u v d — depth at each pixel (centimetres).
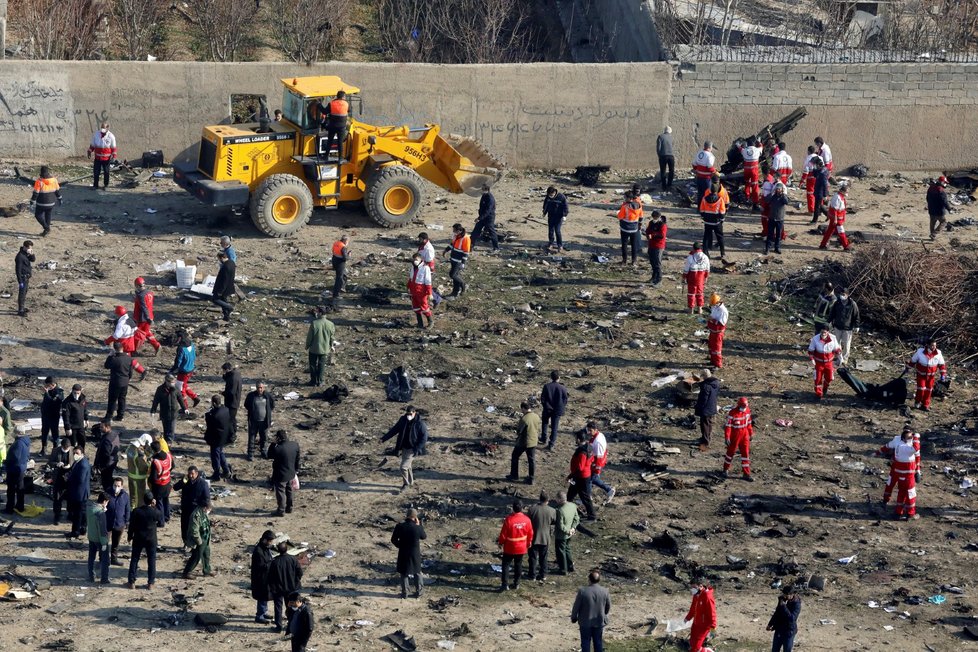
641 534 8569
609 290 12056
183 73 14012
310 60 15150
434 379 10412
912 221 13762
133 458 8225
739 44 15600
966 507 9075
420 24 18325
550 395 9400
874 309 11706
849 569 8269
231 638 7188
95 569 7819
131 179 13825
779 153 13738
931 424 10188
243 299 11438
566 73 14488
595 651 7100
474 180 13275
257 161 12456
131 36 16525
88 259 11969
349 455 9288
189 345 9619
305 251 12431
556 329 11325
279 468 8369
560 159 14812
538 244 12912
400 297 11688
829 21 15750
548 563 8256
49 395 8850
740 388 10556
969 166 15225
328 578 7844
